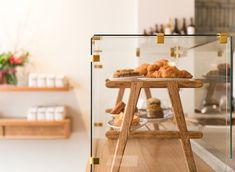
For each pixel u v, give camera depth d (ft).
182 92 4.14
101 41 3.72
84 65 9.36
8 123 8.52
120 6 9.29
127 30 9.29
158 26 8.82
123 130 3.41
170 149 3.38
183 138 3.38
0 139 9.31
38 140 9.43
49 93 9.37
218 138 3.59
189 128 3.90
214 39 3.63
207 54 3.95
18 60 8.61
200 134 3.40
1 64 8.57
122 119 3.42
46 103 9.38
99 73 3.74
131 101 3.37
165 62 3.78
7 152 9.39
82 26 9.32
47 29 9.31
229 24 10.01
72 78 9.36
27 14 9.29
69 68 9.35
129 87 3.38
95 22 9.32
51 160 9.45
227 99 3.84
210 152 3.47
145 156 3.38
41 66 9.32
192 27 8.63
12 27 9.29
